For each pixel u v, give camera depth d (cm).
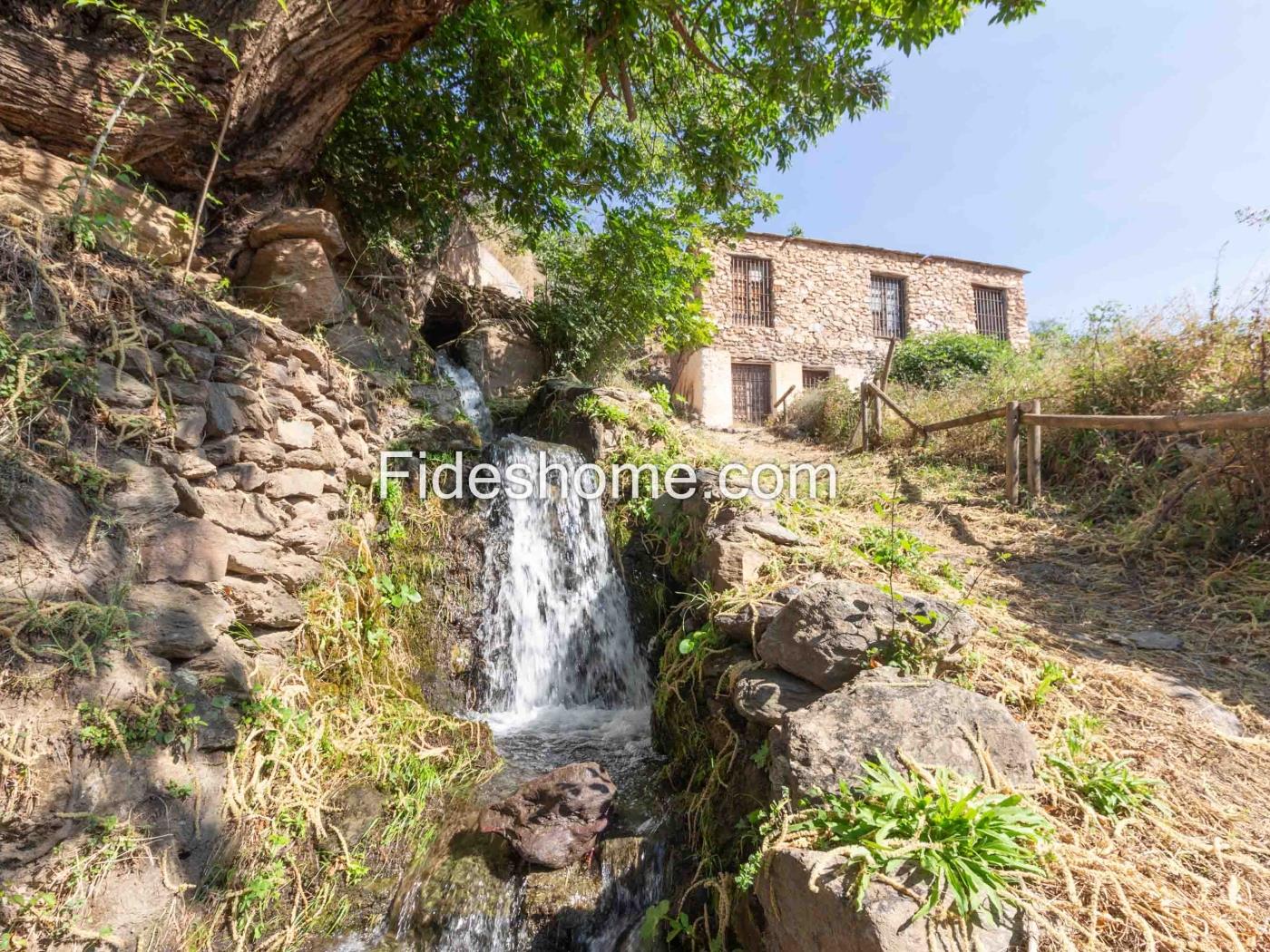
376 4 364
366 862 263
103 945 183
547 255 857
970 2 427
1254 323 460
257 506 298
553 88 550
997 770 180
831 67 463
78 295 234
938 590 331
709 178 586
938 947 130
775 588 316
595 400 584
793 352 1333
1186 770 204
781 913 165
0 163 281
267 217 414
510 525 460
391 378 477
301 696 298
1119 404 517
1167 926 142
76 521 207
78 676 194
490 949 232
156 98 299
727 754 260
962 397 747
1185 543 382
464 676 403
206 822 223
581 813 265
